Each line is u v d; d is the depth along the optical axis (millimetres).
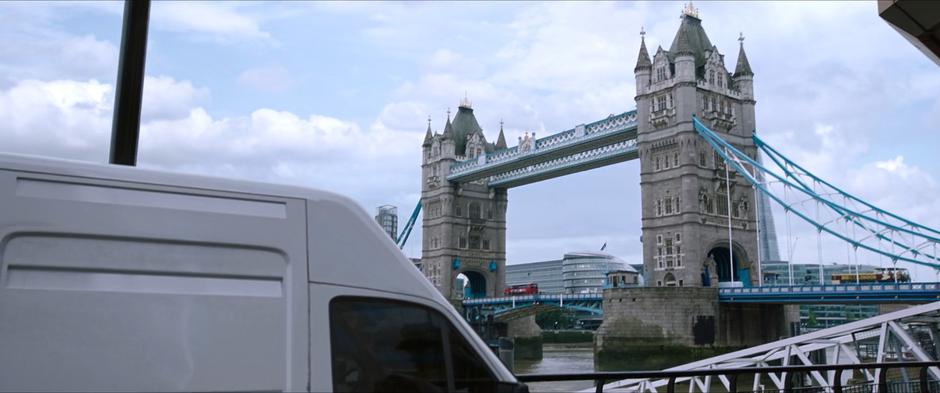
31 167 4301
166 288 4379
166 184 4605
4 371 3918
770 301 104438
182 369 4281
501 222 194875
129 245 4379
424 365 4934
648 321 109312
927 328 37469
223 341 4422
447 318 5094
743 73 135750
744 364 31750
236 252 4633
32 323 4023
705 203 124875
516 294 173375
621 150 141125
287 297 4672
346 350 4719
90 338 4117
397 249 5125
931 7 10797
